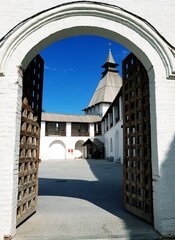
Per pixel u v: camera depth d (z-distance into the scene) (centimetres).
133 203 507
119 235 383
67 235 383
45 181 1039
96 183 977
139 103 489
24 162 434
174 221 382
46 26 407
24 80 442
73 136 3591
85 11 412
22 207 431
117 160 2416
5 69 387
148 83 451
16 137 385
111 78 4481
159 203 388
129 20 418
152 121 420
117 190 809
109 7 414
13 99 384
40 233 391
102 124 3609
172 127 405
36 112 520
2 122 378
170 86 415
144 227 417
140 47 418
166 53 415
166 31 427
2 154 371
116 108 2555
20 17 400
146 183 450
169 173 394
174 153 399
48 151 3431
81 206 577
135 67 512
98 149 3453
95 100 4353
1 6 401
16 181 386
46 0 408
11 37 391
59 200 646
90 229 411
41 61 556
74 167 1889
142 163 460
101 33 434
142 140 464
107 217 481
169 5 436
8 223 359
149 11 429
